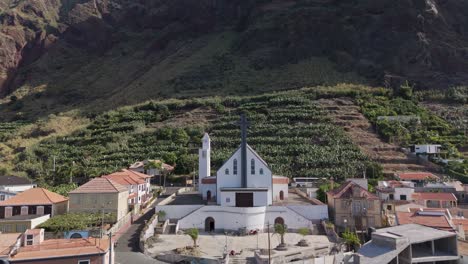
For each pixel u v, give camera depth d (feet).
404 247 102.06
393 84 527.81
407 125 406.82
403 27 602.03
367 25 623.36
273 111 442.91
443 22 630.33
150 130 440.86
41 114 617.21
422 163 343.87
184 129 433.48
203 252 152.87
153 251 153.99
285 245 158.92
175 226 192.34
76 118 548.72
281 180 233.76
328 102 461.78
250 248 160.66
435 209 193.57
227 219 192.13
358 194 192.85
